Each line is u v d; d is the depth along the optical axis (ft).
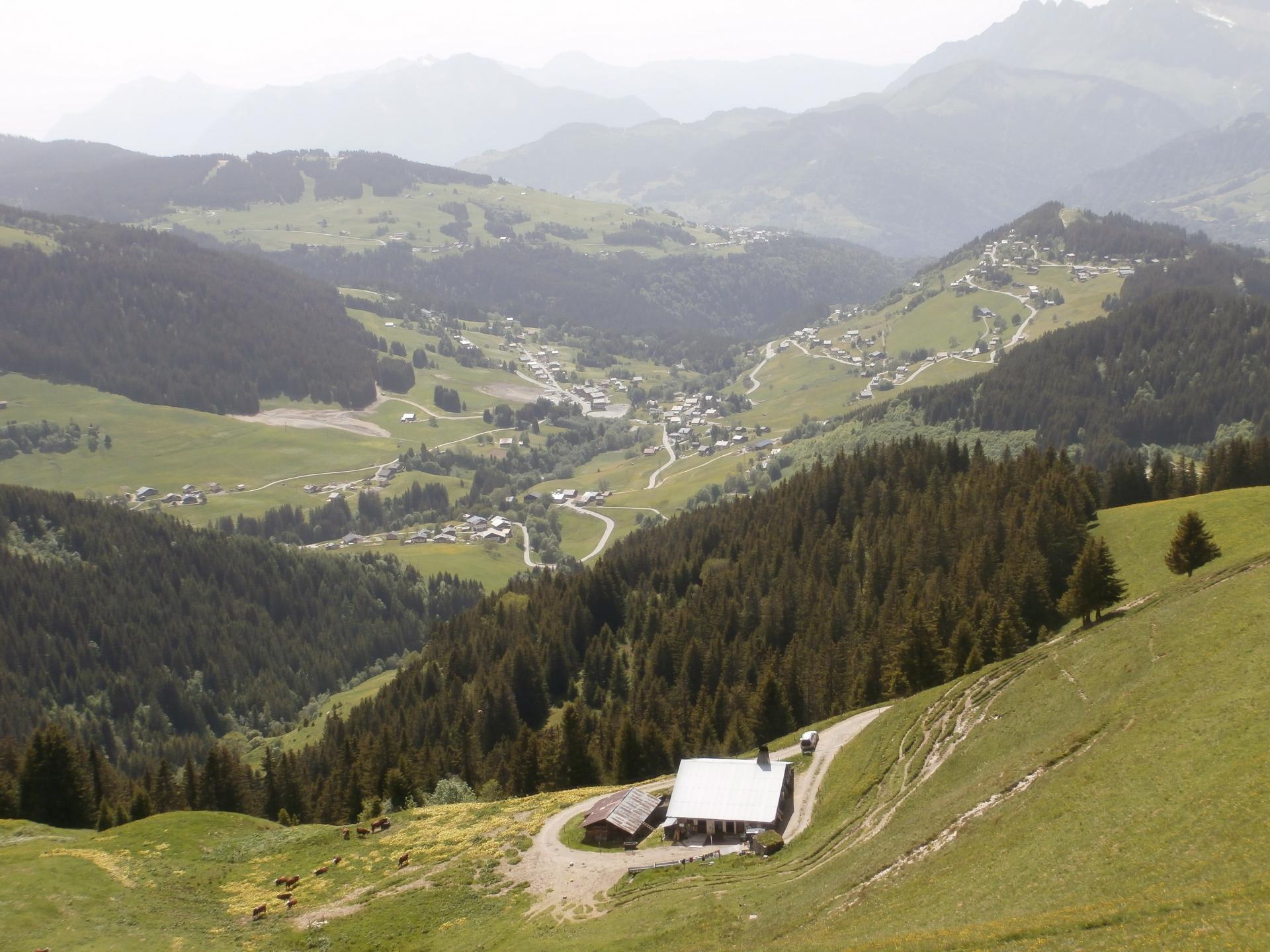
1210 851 167.53
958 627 437.58
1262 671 223.30
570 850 305.53
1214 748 200.44
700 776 315.99
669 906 247.50
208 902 298.76
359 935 269.03
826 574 643.86
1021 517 565.53
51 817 434.71
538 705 626.64
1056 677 304.50
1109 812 200.13
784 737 380.58
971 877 202.69
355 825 373.81
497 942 250.78
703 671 583.58
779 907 230.48
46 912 275.80
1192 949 140.46
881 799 285.43
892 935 185.78
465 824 346.13
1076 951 152.46
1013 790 237.04
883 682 456.86
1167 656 264.72
